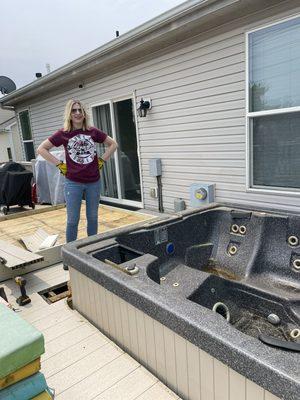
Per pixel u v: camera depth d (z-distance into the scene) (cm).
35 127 771
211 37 353
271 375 105
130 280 173
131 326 173
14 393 115
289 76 297
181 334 139
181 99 406
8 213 583
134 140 505
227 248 304
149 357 165
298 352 115
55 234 382
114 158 551
